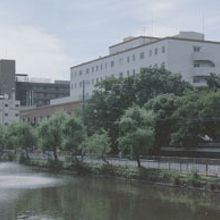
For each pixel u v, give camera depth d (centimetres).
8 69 17600
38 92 18162
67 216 2934
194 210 3170
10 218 2856
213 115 5653
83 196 3894
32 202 3544
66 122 6525
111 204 3444
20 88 18062
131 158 5931
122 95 7231
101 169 5803
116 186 4634
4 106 15675
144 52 9900
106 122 7238
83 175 6038
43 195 3969
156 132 6359
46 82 19062
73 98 11506
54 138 7088
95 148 5775
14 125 9400
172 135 6066
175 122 6172
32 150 9988
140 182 4981
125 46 11538
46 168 7319
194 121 5866
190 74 9312
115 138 7050
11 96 17300
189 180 4306
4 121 15588
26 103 17825
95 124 7400
